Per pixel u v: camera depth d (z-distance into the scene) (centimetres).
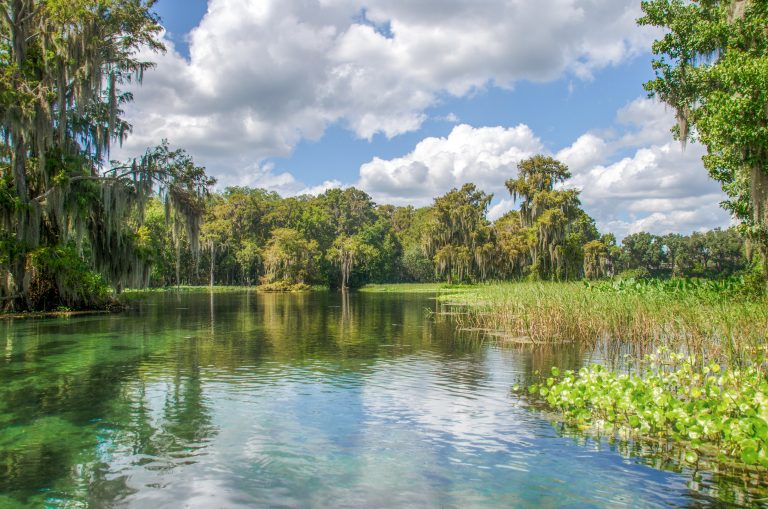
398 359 1484
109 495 592
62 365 1372
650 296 1897
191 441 772
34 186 2727
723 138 1516
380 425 852
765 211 1502
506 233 6575
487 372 1290
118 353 1574
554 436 795
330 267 9175
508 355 1552
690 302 1608
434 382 1173
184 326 2377
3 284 2647
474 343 1825
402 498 585
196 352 1605
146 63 2930
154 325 2395
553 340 1861
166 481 629
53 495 591
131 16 2817
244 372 1288
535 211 5362
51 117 2495
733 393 776
